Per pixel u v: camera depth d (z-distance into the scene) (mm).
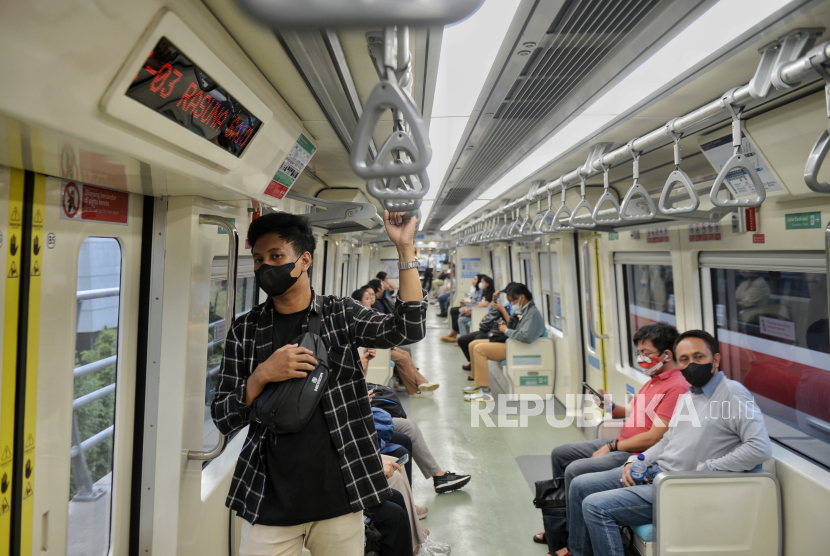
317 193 4602
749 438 2443
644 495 2633
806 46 1579
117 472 1924
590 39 1649
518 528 3559
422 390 7141
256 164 1994
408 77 955
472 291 11930
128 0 971
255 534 1534
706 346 2648
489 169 4027
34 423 1442
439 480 4070
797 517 2406
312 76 1684
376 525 2604
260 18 685
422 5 685
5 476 1344
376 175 869
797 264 2641
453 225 11680
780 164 2279
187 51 1216
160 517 2014
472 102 2287
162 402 2021
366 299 5758
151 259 2023
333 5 687
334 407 1562
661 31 1566
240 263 2668
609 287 5168
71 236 1579
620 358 5141
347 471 1546
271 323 1652
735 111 1858
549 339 6684
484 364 7035
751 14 1449
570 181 3553
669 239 3838
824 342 2598
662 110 2367
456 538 3424
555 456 3564
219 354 2736
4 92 844
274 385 1473
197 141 1479
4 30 784
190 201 2014
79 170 1402
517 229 5309
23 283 1376
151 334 2021
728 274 3402
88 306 1732
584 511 2693
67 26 881
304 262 1620
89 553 1805
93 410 1796
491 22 1510
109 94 1062
